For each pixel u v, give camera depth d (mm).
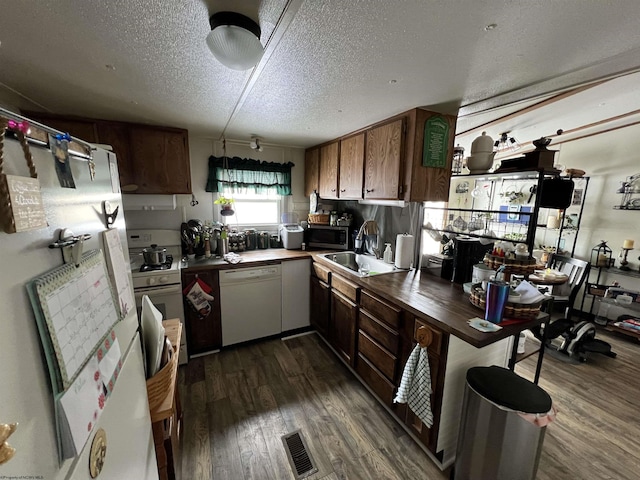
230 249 2947
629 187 3316
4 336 365
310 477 1438
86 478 506
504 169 1659
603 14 901
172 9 896
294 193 3443
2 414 346
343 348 2330
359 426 1760
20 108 1857
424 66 1280
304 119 2117
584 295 3613
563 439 1711
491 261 1585
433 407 1466
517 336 1611
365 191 2314
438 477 1459
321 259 2682
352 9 887
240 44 950
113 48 1135
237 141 3002
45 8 878
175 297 2291
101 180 770
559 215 3842
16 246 398
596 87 1953
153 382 1009
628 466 1541
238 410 1888
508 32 1012
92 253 664
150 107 1856
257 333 2734
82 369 520
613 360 2621
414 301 1636
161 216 2760
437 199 1976
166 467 1102
